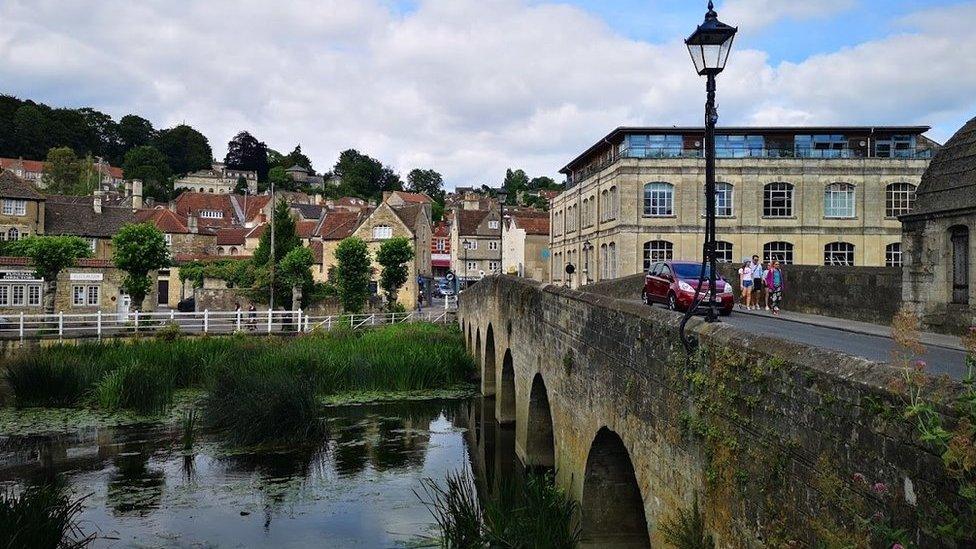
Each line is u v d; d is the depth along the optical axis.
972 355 4.62
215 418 23.94
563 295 14.23
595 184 57.38
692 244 50.41
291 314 48.31
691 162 50.41
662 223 50.41
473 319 35.03
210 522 15.72
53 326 44.81
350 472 19.67
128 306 50.75
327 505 16.91
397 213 73.06
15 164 127.50
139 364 27.84
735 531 6.94
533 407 18.33
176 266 69.44
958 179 18.09
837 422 5.39
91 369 28.36
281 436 22.22
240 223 112.00
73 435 23.05
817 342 16.27
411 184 198.50
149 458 20.66
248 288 55.56
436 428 25.20
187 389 30.20
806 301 26.44
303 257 53.22
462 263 96.56
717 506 7.32
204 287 64.19
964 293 17.83
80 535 14.90
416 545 14.36
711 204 9.28
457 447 22.61
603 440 11.90
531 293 18.06
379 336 38.62
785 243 50.72
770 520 6.30
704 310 21.70
